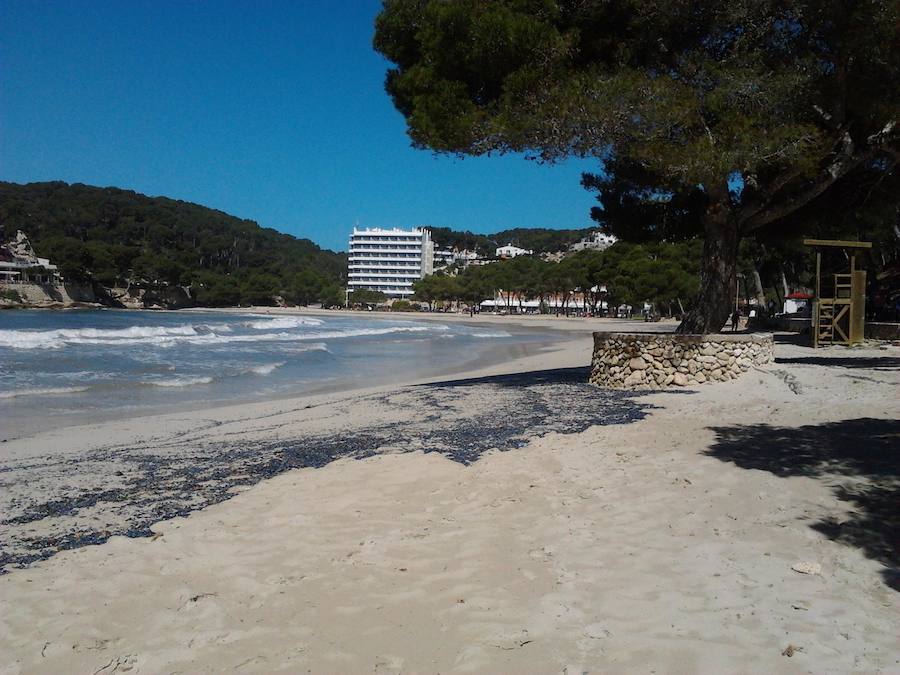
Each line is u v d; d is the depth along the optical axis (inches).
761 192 511.8
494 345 1525.6
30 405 551.5
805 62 426.9
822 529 184.7
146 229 6505.9
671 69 475.8
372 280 7623.0
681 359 498.0
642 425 344.8
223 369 858.8
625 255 2883.9
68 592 161.9
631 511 209.3
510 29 427.2
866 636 128.6
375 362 1049.5
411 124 460.4
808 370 501.4
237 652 130.3
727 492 222.5
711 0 439.5
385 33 504.4
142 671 124.3
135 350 1097.4
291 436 383.6
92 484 282.0
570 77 443.5
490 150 463.5
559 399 464.1
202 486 267.0
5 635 140.7
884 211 582.6
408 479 258.7
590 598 148.4
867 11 394.0
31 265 4613.7
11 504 251.4
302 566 174.2
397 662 124.5
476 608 145.5
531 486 243.1
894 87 425.7
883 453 259.1
